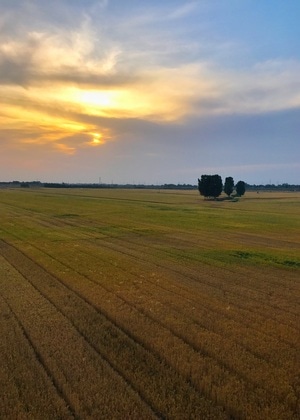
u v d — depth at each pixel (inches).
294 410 298.4
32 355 389.1
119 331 455.8
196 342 422.0
